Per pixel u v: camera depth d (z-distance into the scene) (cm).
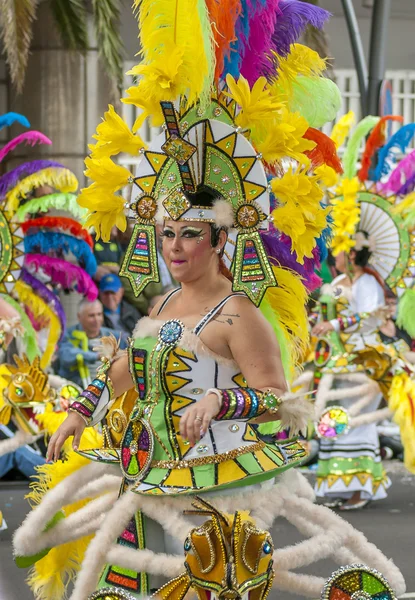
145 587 643
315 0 1862
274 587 682
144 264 686
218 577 620
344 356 1473
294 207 672
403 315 1466
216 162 659
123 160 2470
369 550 696
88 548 650
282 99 748
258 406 610
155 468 641
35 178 1224
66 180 1236
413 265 1457
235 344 638
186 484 626
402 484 1730
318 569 1052
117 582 647
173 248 654
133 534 650
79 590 648
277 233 752
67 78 2241
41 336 1656
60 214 1484
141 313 1952
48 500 729
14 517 1352
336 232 1466
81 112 2261
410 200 1440
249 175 659
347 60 2911
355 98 2897
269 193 677
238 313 644
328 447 1491
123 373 690
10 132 2356
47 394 1214
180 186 657
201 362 640
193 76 656
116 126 687
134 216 688
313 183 677
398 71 2970
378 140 1459
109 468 738
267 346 638
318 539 684
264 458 641
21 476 1700
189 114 668
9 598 921
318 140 755
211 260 661
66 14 1828
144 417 648
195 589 628
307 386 1550
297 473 696
